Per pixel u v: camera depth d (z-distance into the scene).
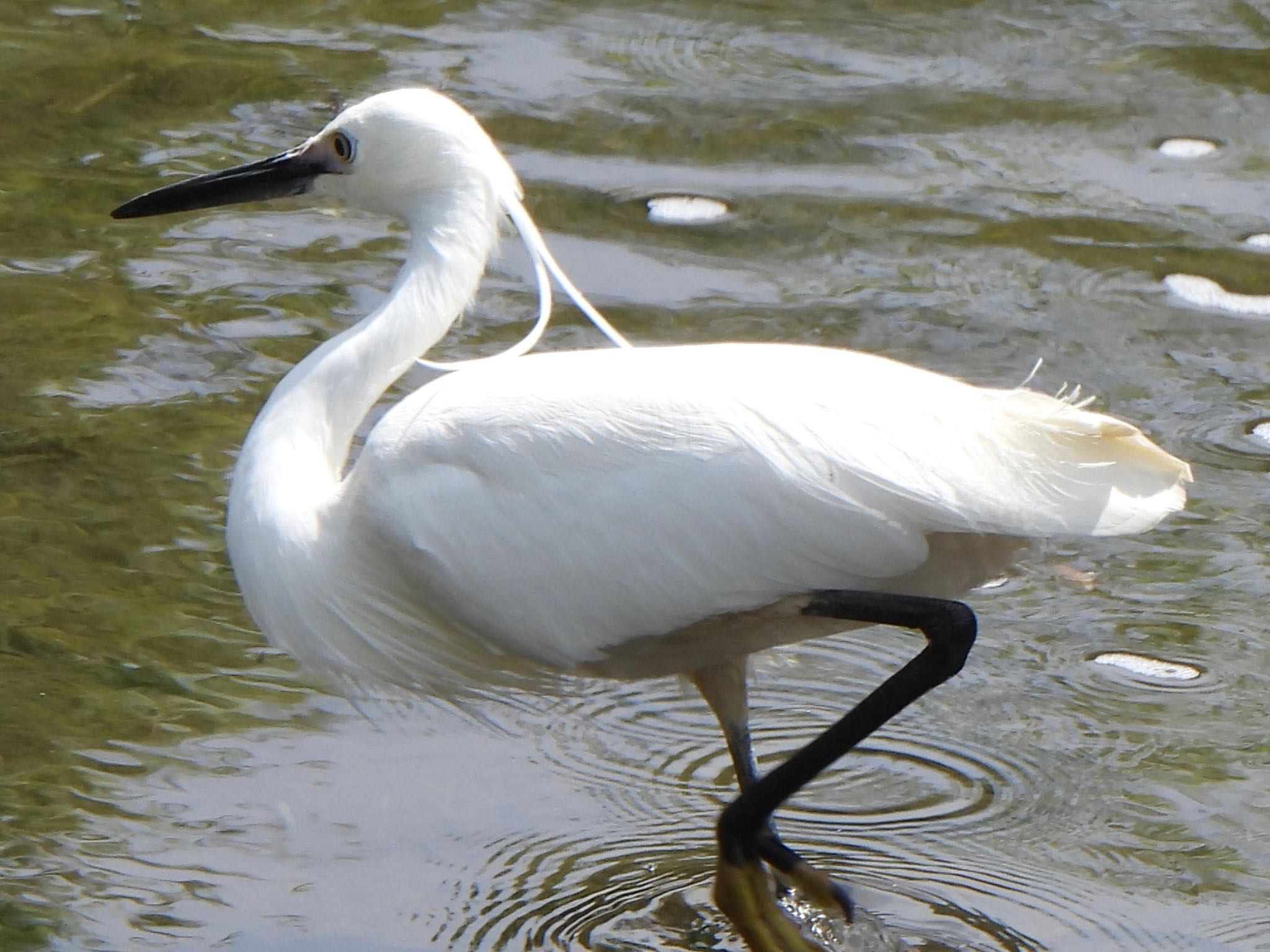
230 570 10.06
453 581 7.36
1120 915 7.75
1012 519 7.07
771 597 7.18
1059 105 16.45
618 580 7.19
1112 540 10.59
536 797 8.55
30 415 11.37
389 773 8.67
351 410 7.98
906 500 7.00
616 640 7.36
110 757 8.62
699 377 7.33
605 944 7.55
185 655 9.39
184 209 8.45
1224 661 9.55
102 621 9.59
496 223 8.17
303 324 12.59
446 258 7.99
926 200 14.74
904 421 7.16
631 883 7.95
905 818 8.46
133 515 10.44
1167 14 18.33
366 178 8.12
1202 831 8.29
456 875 7.97
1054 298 13.32
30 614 9.59
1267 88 16.78
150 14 17.61
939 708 9.25
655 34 17.67
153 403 11.58
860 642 9.93
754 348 7.62
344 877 7.93
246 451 7.88
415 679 8.09
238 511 7.78
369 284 13.20
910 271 13.65
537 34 17.55
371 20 17.73
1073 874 8.03
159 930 7.55
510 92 16.30
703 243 13.94
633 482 7.16
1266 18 18.23
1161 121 16.17
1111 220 14.46
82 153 14.86
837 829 8.39
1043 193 14.90
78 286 12.97
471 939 7.56
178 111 15.65
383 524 7.45
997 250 13.98
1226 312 13.17
